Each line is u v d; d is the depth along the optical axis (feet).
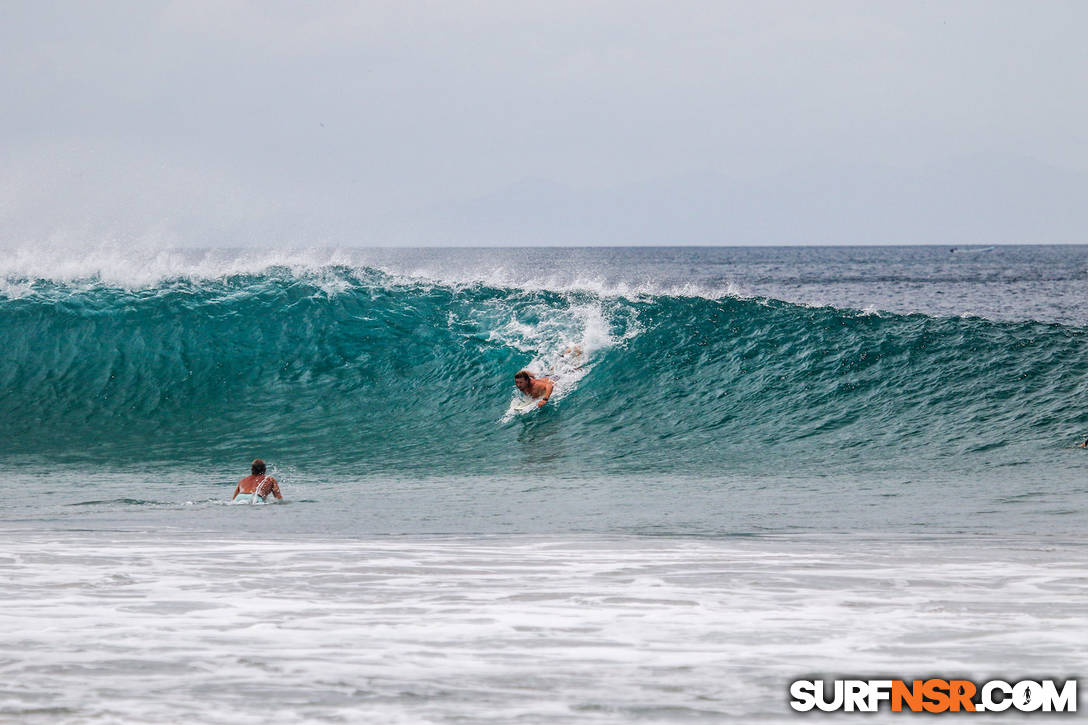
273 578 24.29
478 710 13.87
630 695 14.56
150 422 67.21
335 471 55.36
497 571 25.29
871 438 60.95
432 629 18.71
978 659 16.49
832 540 31.55
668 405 68.49
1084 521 36.14
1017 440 58.65
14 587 22.95
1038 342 72.90
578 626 18.98
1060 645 17.33
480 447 61.67
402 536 32.89
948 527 34.88
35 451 61.11
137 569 25.63
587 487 48.98
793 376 71.10
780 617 19.72
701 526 35.53
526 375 69.82
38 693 14.53
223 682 15.14
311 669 15.89
